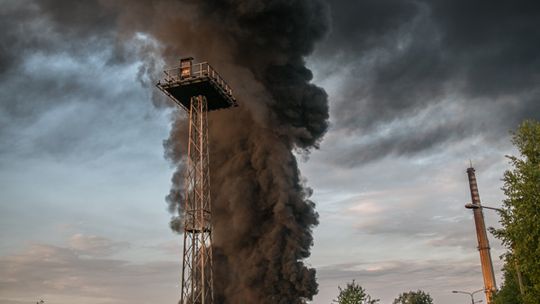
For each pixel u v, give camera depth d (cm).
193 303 3559
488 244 8306
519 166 2472
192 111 4062
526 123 2556
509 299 4444
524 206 2362
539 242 2319
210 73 3944
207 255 3788
